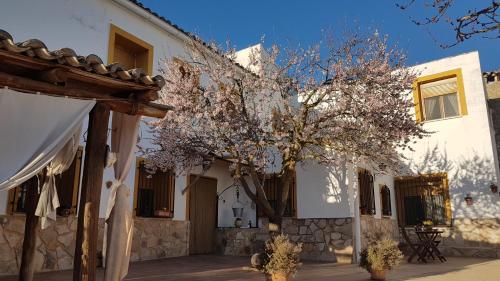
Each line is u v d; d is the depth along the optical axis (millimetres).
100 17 9617
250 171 9117
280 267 6430
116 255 4543
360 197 11289
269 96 9656
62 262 8070
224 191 13078
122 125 4867
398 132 8617
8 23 7863
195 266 8961
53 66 3670
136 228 9734
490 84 16188
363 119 8664
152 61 10750
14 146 3562
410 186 14508
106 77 4008
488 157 13234
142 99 4430
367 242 11188
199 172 11992
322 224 10930
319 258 10797
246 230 11906
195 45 9906
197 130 8781
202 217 12117
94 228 4137
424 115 14695
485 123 13438
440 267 9656
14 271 7316
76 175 8305
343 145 9070
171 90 8922
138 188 9969
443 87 14500
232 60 9586
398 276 7984
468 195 13352
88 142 4305
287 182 9211
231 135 8617
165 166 9414
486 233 12852
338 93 9078
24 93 3674
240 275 7723
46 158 3717
